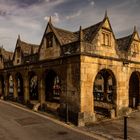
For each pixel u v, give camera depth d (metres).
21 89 34.00
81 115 17.84
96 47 19.52
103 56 19.98
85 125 17.98
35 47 31.38
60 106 20.48
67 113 18.53
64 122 18.62
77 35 23.83
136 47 25.48
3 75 35.34
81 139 14.28
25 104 27.23
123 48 24.59
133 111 24.59
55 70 21.42
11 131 15.72
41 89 23.84
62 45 20.38
